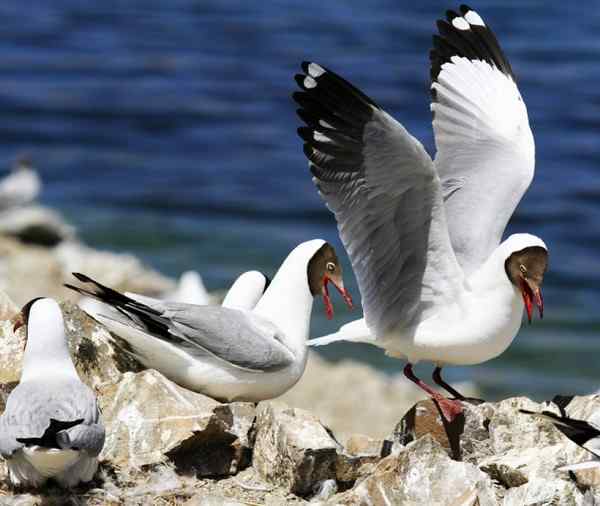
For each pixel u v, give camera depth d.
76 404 9.56
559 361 27.48
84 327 11.69
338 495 10.13
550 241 35.97
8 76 58.31
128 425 10.58
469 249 12.69
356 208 11.15
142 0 82.69
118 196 39.88
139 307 11.20
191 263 33.91
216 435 10.71
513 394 25.62
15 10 76.44
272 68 61.31
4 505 9.52
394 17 75.00
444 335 11.62
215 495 10.23
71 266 28.61
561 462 10.34
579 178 42.22
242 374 11.41
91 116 51.03
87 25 72.56
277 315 11.88
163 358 11.36
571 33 68.44
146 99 54.31
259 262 34.22
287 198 39.97
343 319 28.25
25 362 10.13
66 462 9.40
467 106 13.61
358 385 23.42
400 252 11.41
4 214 36.78
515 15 74.06
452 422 11.27
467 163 13.34
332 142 10.96
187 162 44.41
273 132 49.12
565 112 51.06
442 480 10.05
